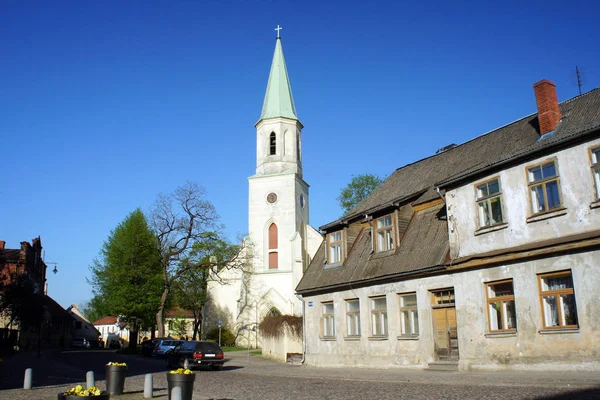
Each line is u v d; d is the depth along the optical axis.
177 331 81.25
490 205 20.34
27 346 67.38
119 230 61.00
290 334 36.81
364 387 17.09
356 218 28.47
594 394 12.30
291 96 63.88
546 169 18.50
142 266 58.31
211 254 55.31
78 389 11.34
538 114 22.16
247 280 58.66
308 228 62.56
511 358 18.61
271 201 60.12
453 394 13.99
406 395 14.38
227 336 57.69
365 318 25.91
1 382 22.05
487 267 19.89
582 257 16.80
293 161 61.34
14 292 55.16
